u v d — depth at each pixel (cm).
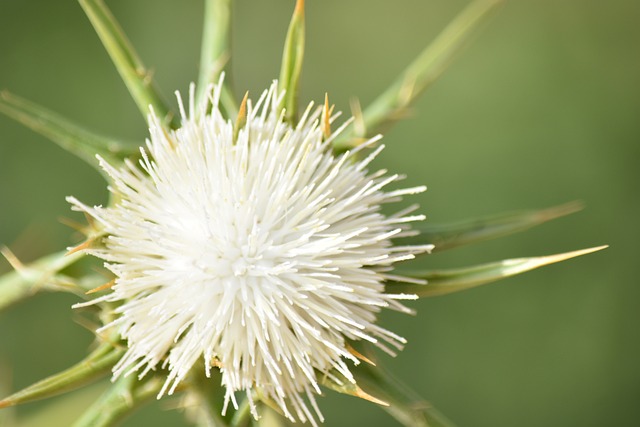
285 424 27
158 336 26
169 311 26
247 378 26
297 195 26
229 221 26
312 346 26
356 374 27
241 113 27
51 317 38
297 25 27
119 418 27
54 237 40
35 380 38
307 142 27
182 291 26
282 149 26
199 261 26
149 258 26
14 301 28
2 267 33
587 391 43
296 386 26
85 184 40
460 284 27
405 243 27
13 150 40
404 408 27
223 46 28
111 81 41
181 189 26
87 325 27
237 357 26
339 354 26
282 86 27
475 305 43
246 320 26
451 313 43
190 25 43
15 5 41
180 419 39
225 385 27
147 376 27
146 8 43
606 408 43
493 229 28
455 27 29
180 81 43
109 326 26
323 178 27
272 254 26
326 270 26
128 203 26
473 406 42
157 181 26
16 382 38
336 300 26
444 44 29
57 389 26
